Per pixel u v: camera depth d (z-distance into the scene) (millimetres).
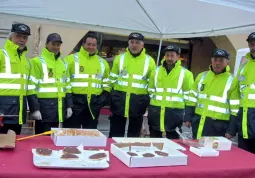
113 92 4301
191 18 4531
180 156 2238
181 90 4117
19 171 1858
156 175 2045
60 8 4551
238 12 3814
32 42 7164
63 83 3848
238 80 3662
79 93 4160
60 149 2404
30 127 5203
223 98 3689
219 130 3695
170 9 4379
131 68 4227
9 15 4617
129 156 2111
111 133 4410
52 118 3732
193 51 10516
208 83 3779
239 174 2293
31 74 3512
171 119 4086
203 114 3756
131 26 5195
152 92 4184
